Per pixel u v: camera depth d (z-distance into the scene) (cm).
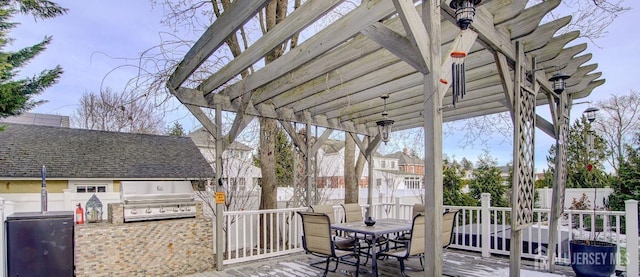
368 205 716
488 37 295
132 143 1028
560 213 471
